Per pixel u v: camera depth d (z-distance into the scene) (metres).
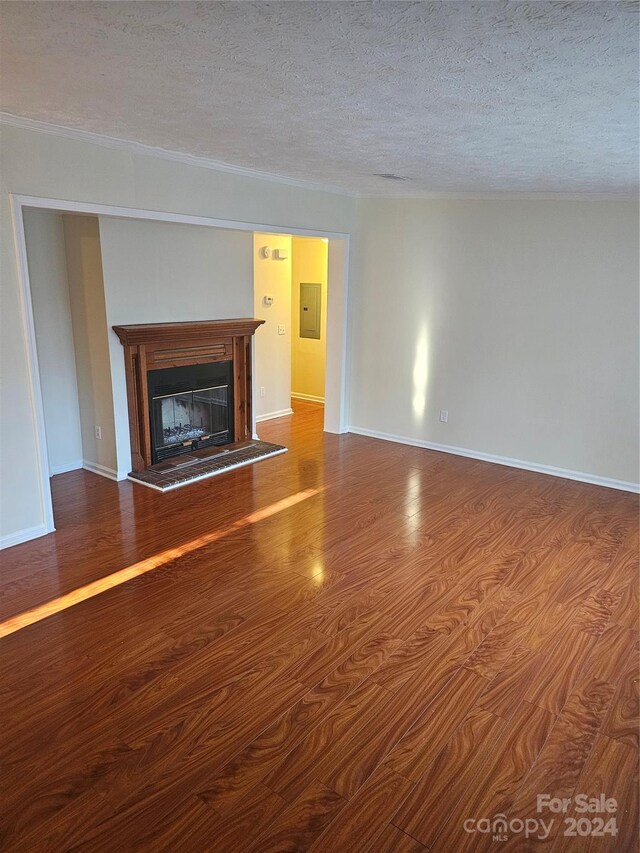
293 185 5.32
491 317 5.59
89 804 2.06
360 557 3.87
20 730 2.38
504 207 5.31
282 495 4.92
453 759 2.29
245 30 1.81
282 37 1.86
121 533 4.15
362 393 6.67
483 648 2.97
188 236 5.30
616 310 4.94
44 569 3.64
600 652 2.95
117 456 5.12
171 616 3.18
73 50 2.07
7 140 3.38
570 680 2.74
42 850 1.90
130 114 3.05
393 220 5.98
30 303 3.74
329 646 2.96
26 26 1.84
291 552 3.92
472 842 1.96
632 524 4.44
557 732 2.43
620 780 2.21
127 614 3.19
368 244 6.20
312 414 7.78
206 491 4.97
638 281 4.80
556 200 5.04
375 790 2.15
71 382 5.25
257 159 4.25
